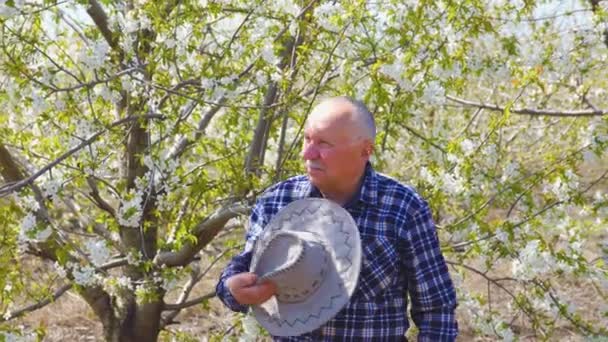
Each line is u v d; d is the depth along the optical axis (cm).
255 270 254
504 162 486
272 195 264
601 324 651
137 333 470
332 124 241
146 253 453
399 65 381
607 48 511
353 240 242
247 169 430
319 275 244
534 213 439
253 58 407
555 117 598
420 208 248
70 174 429
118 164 473
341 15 388
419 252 246
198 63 423
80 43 453
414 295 249
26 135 433
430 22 402
